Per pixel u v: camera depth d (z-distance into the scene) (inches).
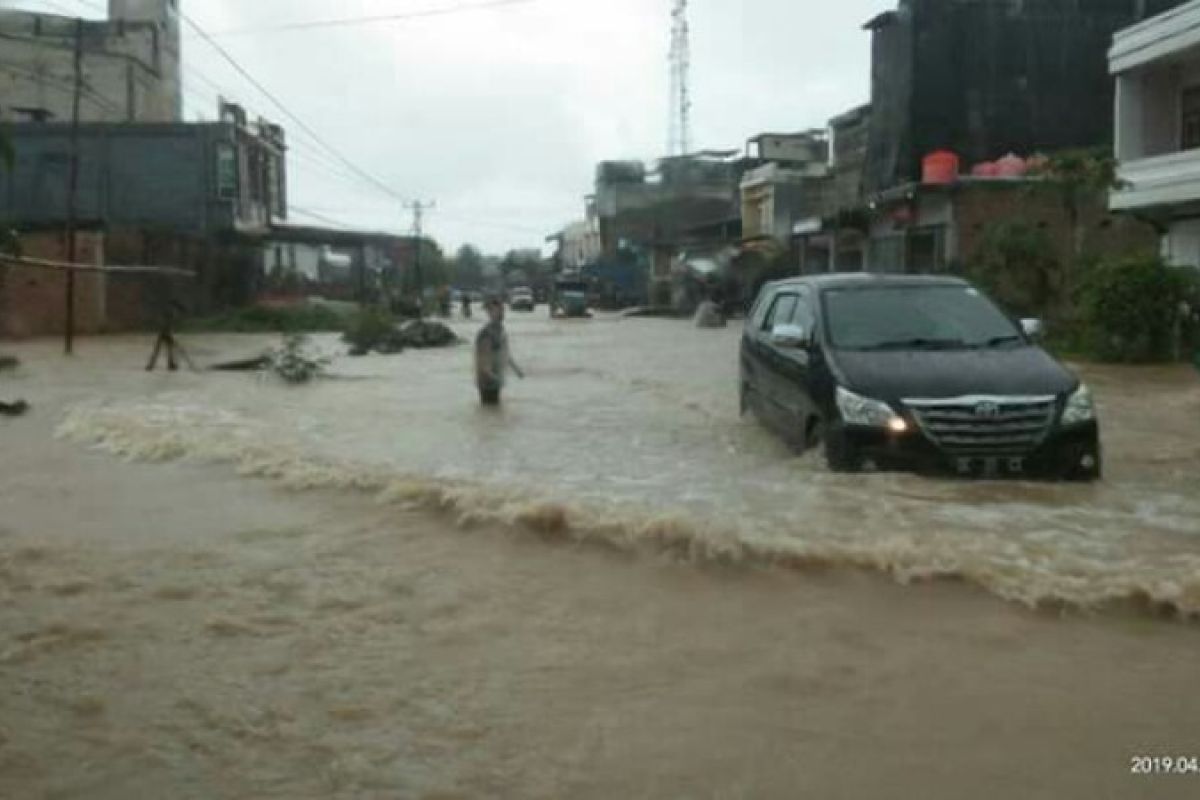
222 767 154.6
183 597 230.7
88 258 1357.0
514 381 676.1
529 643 200.2
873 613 211.0
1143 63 948.0
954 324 351.9
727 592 224.7
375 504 305.3
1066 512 269.9
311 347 1124.5
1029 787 146.2
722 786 147.2
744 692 177.3
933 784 147.2
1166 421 466.6
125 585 239.8
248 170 1736.0
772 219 2041.1
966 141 1386.6
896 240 1295.5
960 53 1385.3
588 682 182.2
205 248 1565.0
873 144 1488.7
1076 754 155.3
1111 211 982.4
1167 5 1393.9
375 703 175.3
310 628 210.4
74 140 1122.7
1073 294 873.5
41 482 356.5
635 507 274.5
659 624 208.2
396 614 217.2
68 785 150.3
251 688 182.1
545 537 264.5
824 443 321.1
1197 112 951.6
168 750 160.1
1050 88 1396.4
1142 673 183.3
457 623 211.3
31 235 1348.4
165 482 350.9
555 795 145.3
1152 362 788.6
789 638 199.9
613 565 243.8
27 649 201.5
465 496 295.0
